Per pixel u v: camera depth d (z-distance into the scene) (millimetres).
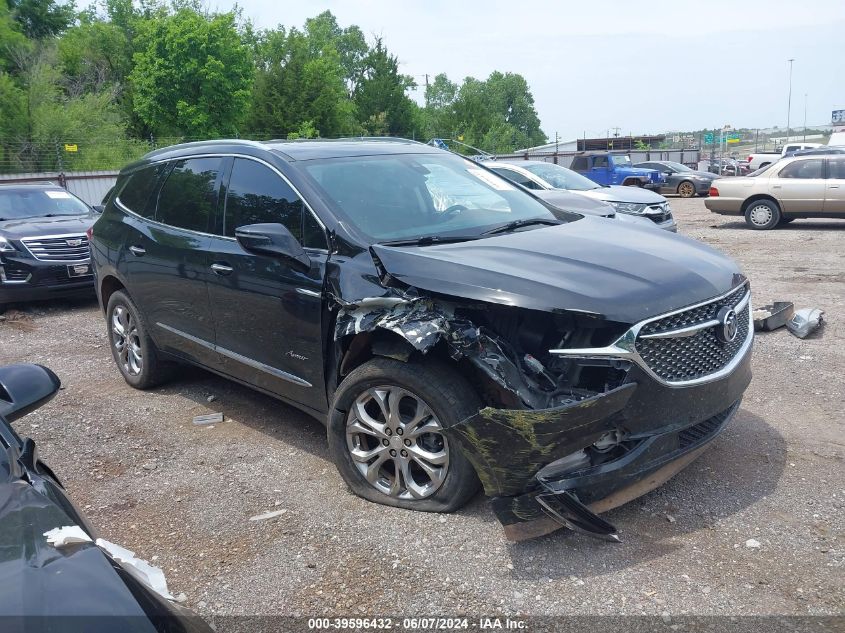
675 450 3418
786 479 3914
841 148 22203
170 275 4988
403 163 4746
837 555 3209
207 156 4996
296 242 3945
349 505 3832
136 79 44281
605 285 3334
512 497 3209
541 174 13164
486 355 3326
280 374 4289
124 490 4176
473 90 120500
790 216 15969
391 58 63656
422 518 3623
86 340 7742
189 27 42875
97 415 5375
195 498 4031
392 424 3639
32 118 32000
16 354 7285
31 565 1761
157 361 5699
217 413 5289
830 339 6555
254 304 4309
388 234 3969
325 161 4469
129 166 5949
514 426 3082
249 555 3436
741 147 65125
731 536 3383
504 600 2994
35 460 2455
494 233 4172
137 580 1858
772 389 5340
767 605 2893
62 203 10820
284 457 4500
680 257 3807
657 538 3391
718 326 3502
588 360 3238
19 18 44031
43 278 9031
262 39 63062
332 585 3164
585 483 3186
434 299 3512
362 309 3629
